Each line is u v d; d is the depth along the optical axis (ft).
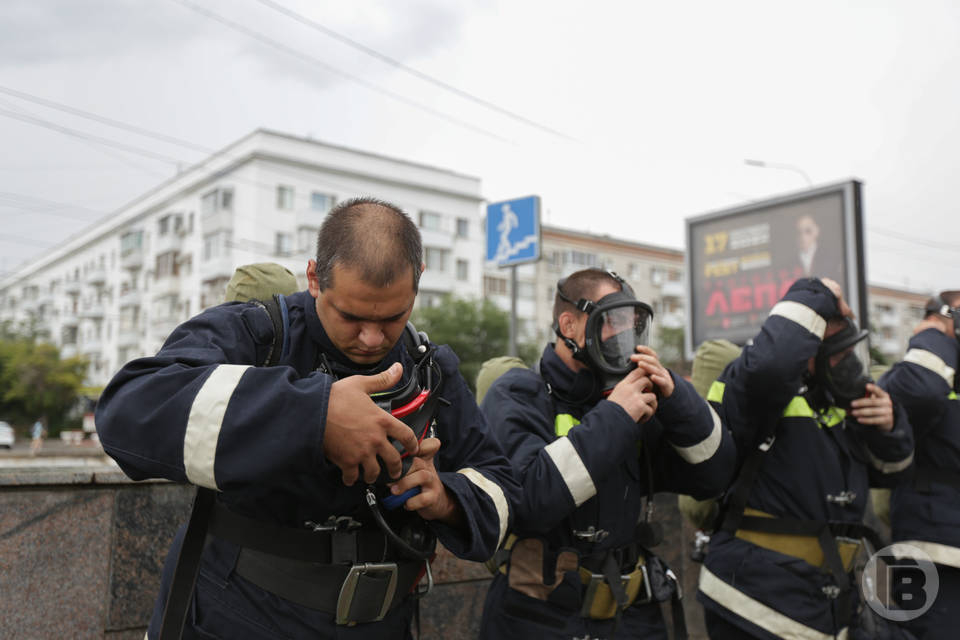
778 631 7.70
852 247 28.58
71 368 157.69
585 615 6.63
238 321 4.75
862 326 27.89
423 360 4.98
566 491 5.99
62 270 230.07
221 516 4.73
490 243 42.70
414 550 4.80
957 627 9.73
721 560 8.13
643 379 6.50
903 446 8.73
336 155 157.79
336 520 4.61
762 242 31.68
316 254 4.55
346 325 4.37
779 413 7.95
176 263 169.37
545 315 171.94
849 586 8.00
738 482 8.18
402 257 4.27
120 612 7.79
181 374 4.17
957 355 10.23
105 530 7.80
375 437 4.01
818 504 8.04
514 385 7.04
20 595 7.33
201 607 4.69
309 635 4.60
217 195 153.58
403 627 5.20
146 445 4.10
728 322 32.86
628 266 185.78
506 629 6.81
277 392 3.98
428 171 168.45
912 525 10.23
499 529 5.26
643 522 7.18
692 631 12.46
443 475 5.06
